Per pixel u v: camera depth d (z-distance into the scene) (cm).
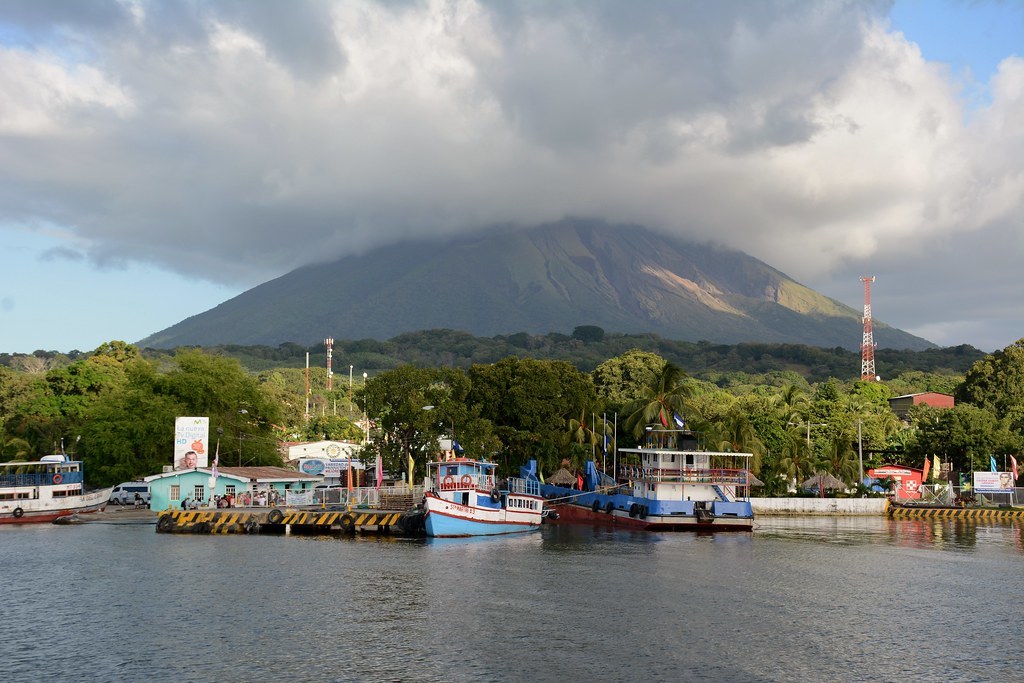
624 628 5234
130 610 5572
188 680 4262
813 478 13000
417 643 4866
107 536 8819
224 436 12181
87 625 5219
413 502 10138
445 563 7325
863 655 4778
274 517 9238
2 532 9112
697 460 10388
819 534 9962
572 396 12394
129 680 4262
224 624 5244
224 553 7738
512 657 4631
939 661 4694
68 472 10462
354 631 5100
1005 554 8431
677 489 10225
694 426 12419
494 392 12144
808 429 14538
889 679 4394
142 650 4728
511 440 12025
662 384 11694
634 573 6981
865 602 6069
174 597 5934
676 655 4709
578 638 5000
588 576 6812
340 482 13475
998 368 19562
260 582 6438
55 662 4528
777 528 10631
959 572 7325
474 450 10900
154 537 8769
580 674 4381
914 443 15038
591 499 11381
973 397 19462
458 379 11950
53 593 6044
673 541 9050
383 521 9188
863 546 8888
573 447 12000
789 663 4619
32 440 12812
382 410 11362
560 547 8450
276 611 5559
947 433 14275
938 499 13388
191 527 9162
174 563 7200
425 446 11212
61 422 13388
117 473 11531
